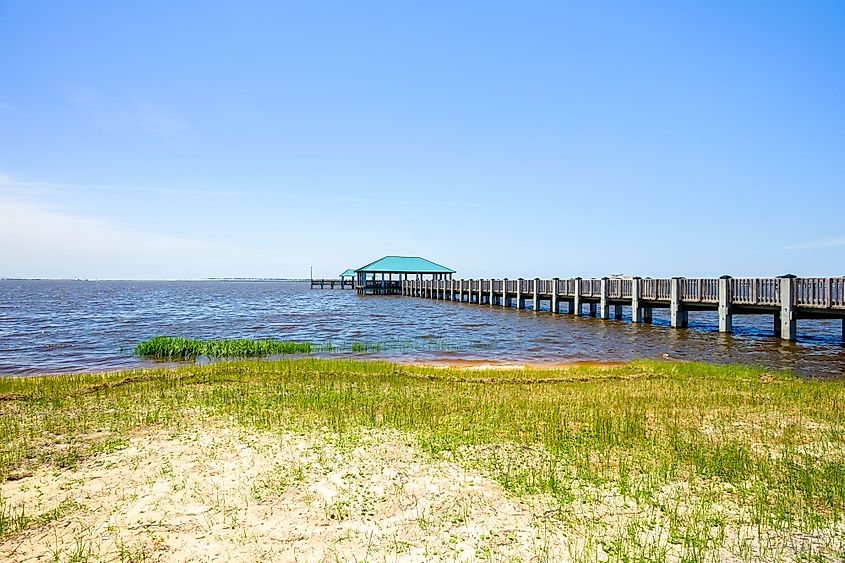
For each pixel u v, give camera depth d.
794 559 5.57
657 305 32.28
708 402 12.25
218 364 17.42
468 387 14.14
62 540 5.89
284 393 13.04
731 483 7.49
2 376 17.03
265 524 6.28
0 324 37.72
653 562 5.47
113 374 15.72
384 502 6.86
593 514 6.58
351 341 26.95
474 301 57.53
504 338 27.89
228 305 64.38
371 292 90.31
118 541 5.87
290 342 24.83
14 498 6.97
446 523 6.33
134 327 35.47
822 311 21.06
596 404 11.98
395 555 5.63
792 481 7.50
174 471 7.86
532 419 10.61
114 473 7.80
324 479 7.57
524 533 6.11
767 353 21.47
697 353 21.88
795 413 11.27
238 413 11.02
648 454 8.62
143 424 10.27
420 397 12.70
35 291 120.62
